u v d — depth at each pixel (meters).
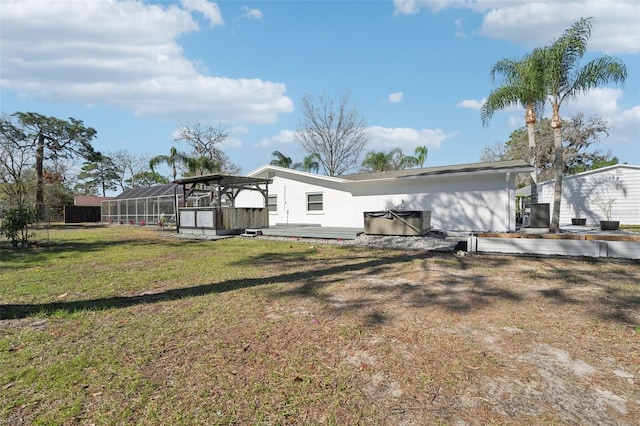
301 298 4.60
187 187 22.94
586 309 3.96
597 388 2.32
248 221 15.53
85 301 4.59
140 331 3.46
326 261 7.63
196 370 2.63
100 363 2.76
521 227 15.71
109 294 4.96
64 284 5.60
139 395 2.29
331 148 31.84
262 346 3.07
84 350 3.01
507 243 8.07
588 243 7.30
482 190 12.99
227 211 14.77
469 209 13.23
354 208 15.77
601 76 10.69
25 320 3.82
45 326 3.63
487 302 4.30
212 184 16.66
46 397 2.27
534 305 4.15
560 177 11.37
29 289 5.27
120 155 50.53
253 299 4.57
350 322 3.65
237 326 3.57
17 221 11.65
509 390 2.31
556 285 5.08
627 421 1.96
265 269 6.76
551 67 10.94
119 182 52.00
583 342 3.06
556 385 2.36
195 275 6.24
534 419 1.99
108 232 18.38
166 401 2.21
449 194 13.62
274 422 1.99
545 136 28.36
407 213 11.01
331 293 4.83
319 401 2.21
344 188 16.02
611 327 3.39
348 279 5.72
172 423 1.98
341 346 3.05
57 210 34.41
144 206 26.36
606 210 17.78
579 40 10.70
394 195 14.82
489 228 12.87
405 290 4.94
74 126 32.91
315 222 16.83
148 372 2.61
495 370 2.58
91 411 2.11
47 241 12.61
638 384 2.36
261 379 2.49
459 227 13.42
